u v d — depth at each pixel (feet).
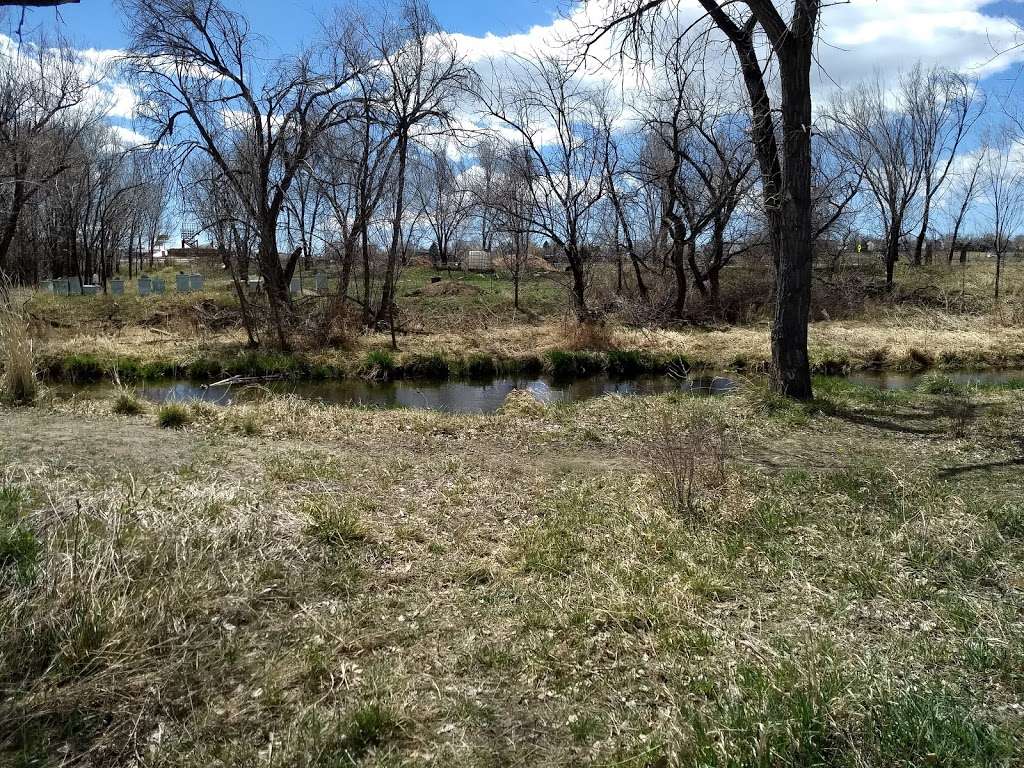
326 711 10.34
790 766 9.00
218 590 13.19
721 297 91.15
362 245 81.66
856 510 18.76
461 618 13.17
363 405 40.70
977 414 31.14
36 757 9.23
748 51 34.73
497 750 9.81
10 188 85.92
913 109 112.88
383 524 17.42
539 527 17.60
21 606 11.35
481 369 60.03
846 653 11.59
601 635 12.53
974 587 14.40
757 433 28.63
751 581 14.74
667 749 9.50
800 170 33.83
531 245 134.21
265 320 68.28
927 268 116.57
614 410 34.04
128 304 82.64
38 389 32.94
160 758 9.35
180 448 23.97
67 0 12.25
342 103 71.15
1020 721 9.91
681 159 81.35
